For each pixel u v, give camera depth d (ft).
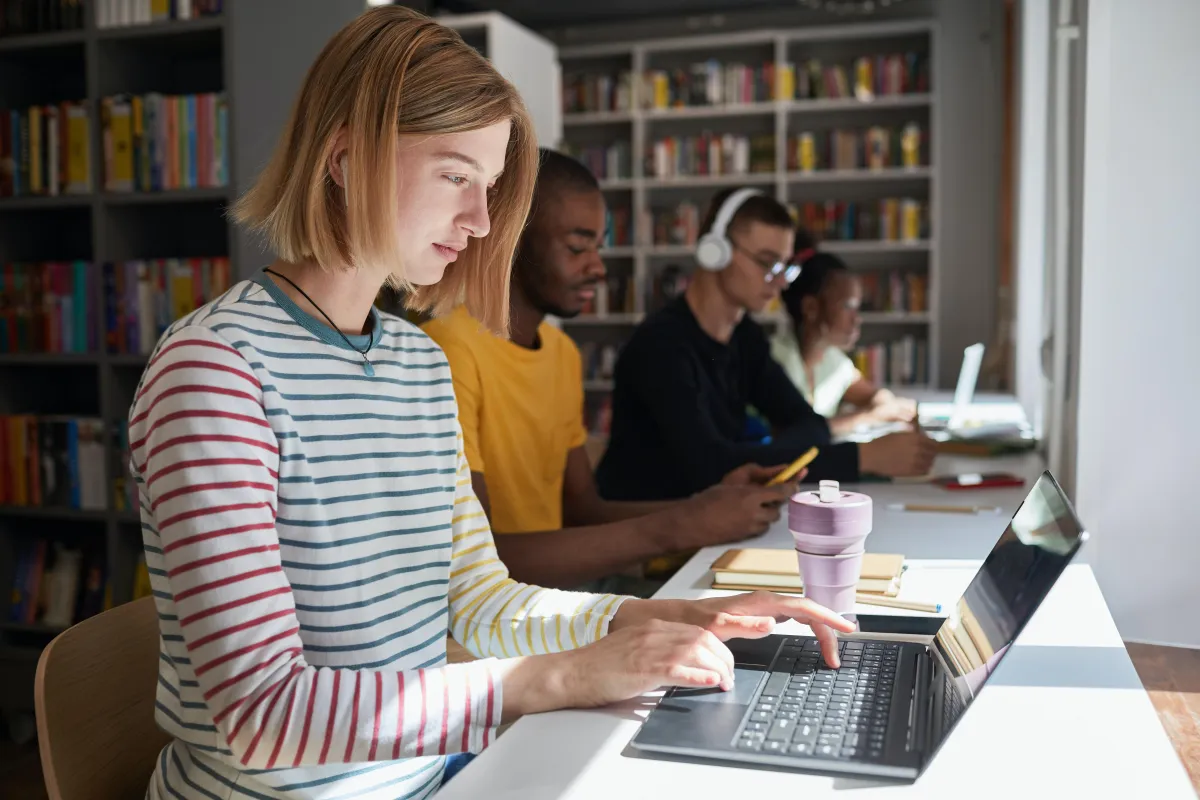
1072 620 3.66
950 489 6.54
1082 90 6.00
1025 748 2.59
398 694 2.75
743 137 19.85
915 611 3.89
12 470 9.78
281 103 9.61
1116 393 5.88
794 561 4.44
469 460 5.30
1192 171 5.70
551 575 5.09
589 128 21.12
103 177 9.46
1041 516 2.92
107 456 9.44
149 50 9.95
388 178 2.91
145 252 9.96
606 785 2.45
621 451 7.54
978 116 19.54
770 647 3.33
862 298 19.38
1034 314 12.82
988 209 19.57
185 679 2.90
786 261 7.81
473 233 3.17
